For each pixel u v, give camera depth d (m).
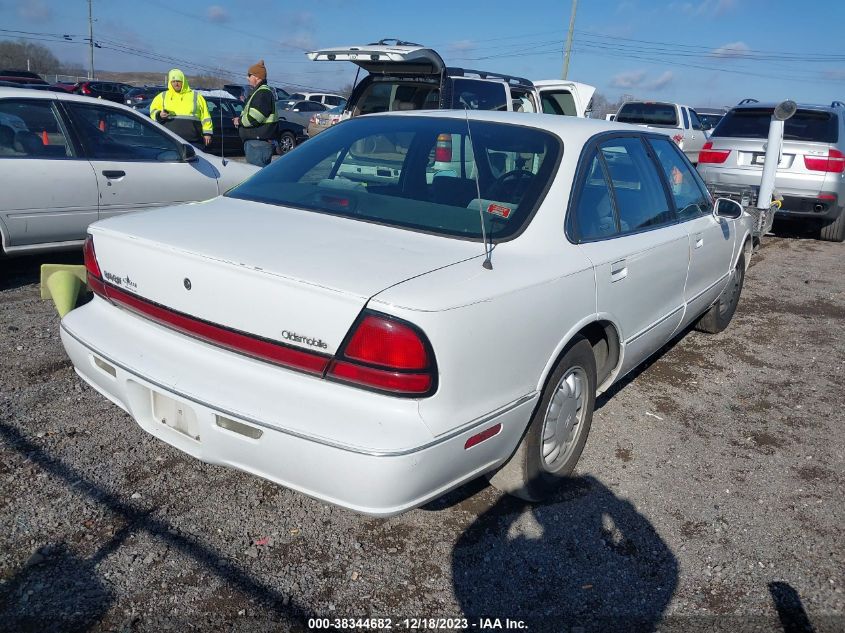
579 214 3.06
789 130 9.31
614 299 3.19
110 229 2.81
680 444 3.79
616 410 4.16
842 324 6.07
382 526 2.92
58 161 5.60
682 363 4.99
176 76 8.55
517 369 2.57
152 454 3.31
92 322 2.84
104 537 2.73
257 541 2.78
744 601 2.62
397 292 2.23
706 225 4.37
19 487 2.98
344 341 2.20
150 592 2.47
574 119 3.55
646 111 16.09
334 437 2.16
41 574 2.52
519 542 2.88
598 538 2.94
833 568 2.83
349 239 2.62
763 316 6.22
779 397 4.48
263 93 8.24
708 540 2.97
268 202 3.10
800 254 9.02
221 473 3.20
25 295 5.44
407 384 2.19
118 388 2.66
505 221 2.82
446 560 2.75
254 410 2.27
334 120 16.86
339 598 2.52
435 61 7.62
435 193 3.06
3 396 3.74
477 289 2.38
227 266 2.38
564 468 3.21
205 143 8.96
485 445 2.50
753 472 3.54
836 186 9.09
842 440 3.93
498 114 3.52
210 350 2.47
